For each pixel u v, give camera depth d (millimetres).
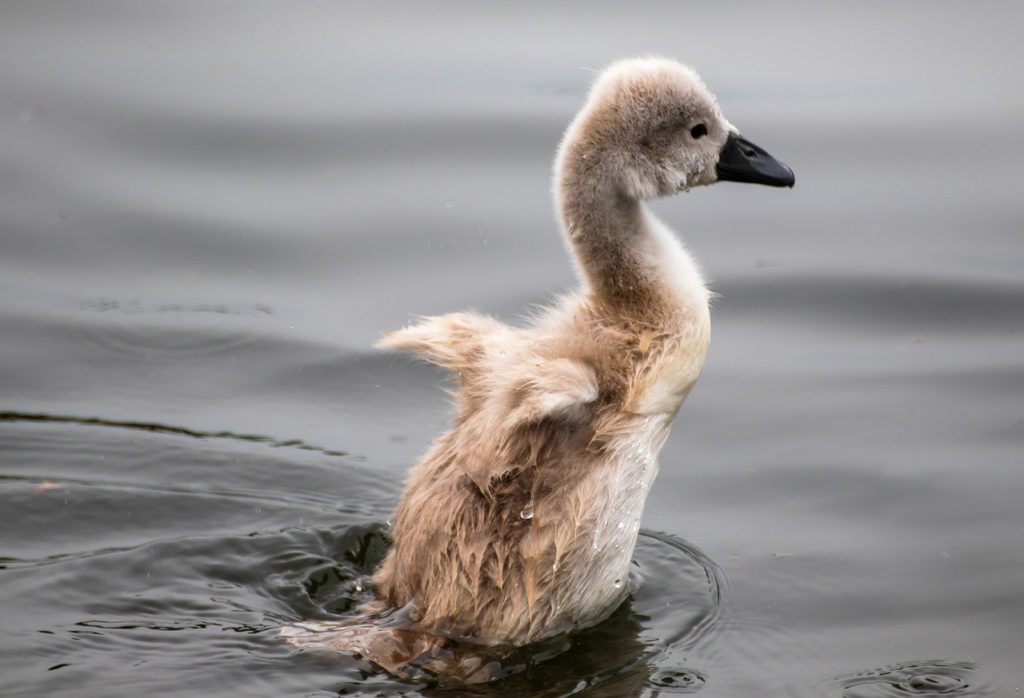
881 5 22812
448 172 18641
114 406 14406
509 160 18828
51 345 15438
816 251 17406
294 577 11789
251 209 17922
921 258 17156
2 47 20938
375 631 10742
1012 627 11195
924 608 11477
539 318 11695
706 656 10781
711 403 14758
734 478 13508
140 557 11898
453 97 20016
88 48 21109
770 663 10695
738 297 16578
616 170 11305
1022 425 14164
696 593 11695
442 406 14758
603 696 10172
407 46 21344
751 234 17891
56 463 13320
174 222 17641
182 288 16578
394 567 11281
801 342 15828
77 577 11531
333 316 16109
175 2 22609
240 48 21328
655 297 11266
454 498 10719
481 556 10641
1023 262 16984
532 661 10656
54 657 10273
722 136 11781
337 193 18266
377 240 17406
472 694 10102
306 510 12859
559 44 21203
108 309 16141
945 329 15953
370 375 15188
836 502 13062
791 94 20062
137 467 13359
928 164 18906
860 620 11320
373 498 13109
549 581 10789
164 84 20266
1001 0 22922
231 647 10523
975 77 20719
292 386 14977
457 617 10750
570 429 10688
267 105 19828
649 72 11562
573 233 11500
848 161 18984
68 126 19266
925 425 14219
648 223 11664
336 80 20438
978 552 12211
